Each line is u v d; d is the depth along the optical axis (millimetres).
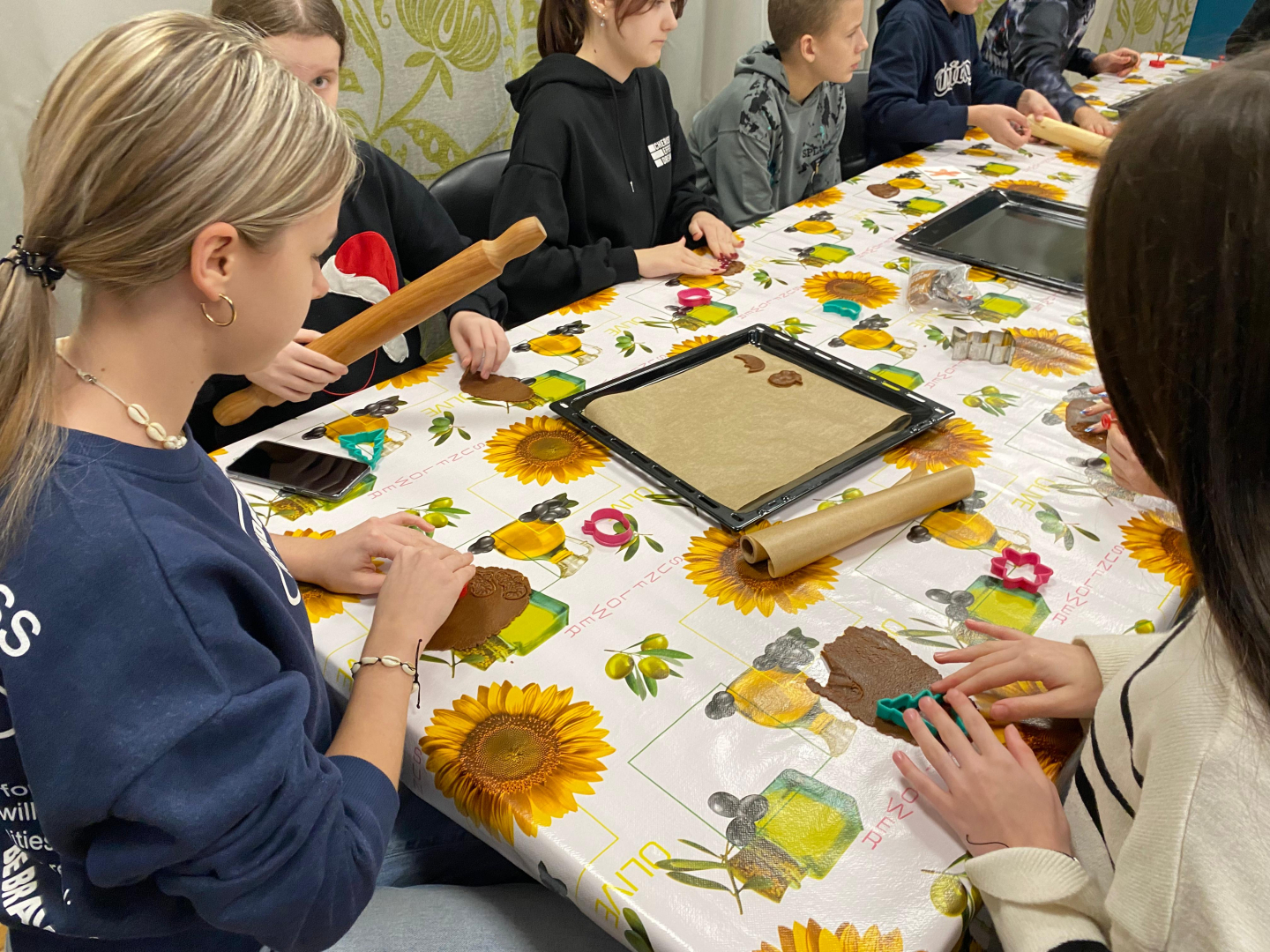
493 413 1137
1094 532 937
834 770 699
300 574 869
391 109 2135
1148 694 575
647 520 960
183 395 607
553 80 1713
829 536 881
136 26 541
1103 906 587
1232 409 429
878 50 2270
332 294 1486
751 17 2639
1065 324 1318
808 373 1201
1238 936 465
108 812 516
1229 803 474
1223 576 442
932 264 1390
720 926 588
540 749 712
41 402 527
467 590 861
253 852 558
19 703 516
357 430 1100
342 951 753
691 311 1370
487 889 841
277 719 569
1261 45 460
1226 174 413
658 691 764
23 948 679
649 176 1884
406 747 729
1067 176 1846
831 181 2322
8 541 514
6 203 1666
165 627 522
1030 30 2557
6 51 1582
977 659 764
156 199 521
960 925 596
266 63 573
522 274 1551
